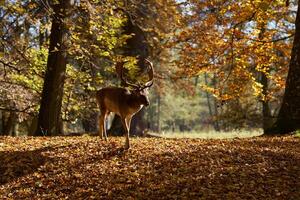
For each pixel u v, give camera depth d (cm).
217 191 986
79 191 1041
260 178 1048
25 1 1883
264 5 1700
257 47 2053
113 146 1266
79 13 1942
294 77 1681
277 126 1708
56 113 1750
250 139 1480
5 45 1919
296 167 1119
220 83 2542
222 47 2084
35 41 2239
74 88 2462
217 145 1312
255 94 2202
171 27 2458
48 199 1023
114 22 1972
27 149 1295
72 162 1171
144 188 1023
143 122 2503
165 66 2869
